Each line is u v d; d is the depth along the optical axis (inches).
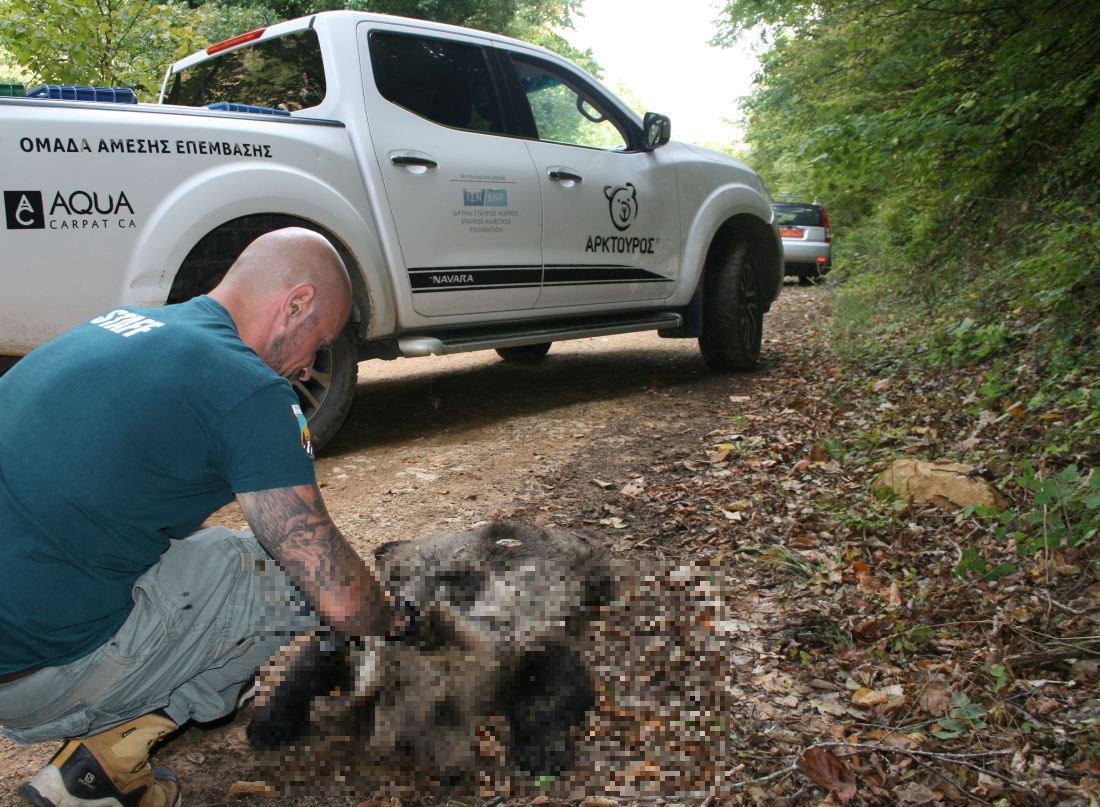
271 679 87.7
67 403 63.3
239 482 65.6
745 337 257.9
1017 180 304.2
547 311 204.7
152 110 142.9
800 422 191.8
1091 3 238.1
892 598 108.7
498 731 84.4
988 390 173.3
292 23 179.6
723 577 117.6
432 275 179.0
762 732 85.3
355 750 83.8
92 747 69.1
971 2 271.9
